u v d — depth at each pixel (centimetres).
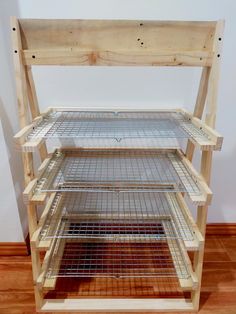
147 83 137
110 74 134
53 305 114
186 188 102
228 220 161
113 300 117
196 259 109
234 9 125
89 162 149
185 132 105
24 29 88
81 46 92
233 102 139
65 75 134
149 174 151
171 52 90
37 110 118
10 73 130
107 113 137
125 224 155
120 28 88
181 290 123
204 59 92
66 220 151
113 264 136
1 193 133
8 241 142
